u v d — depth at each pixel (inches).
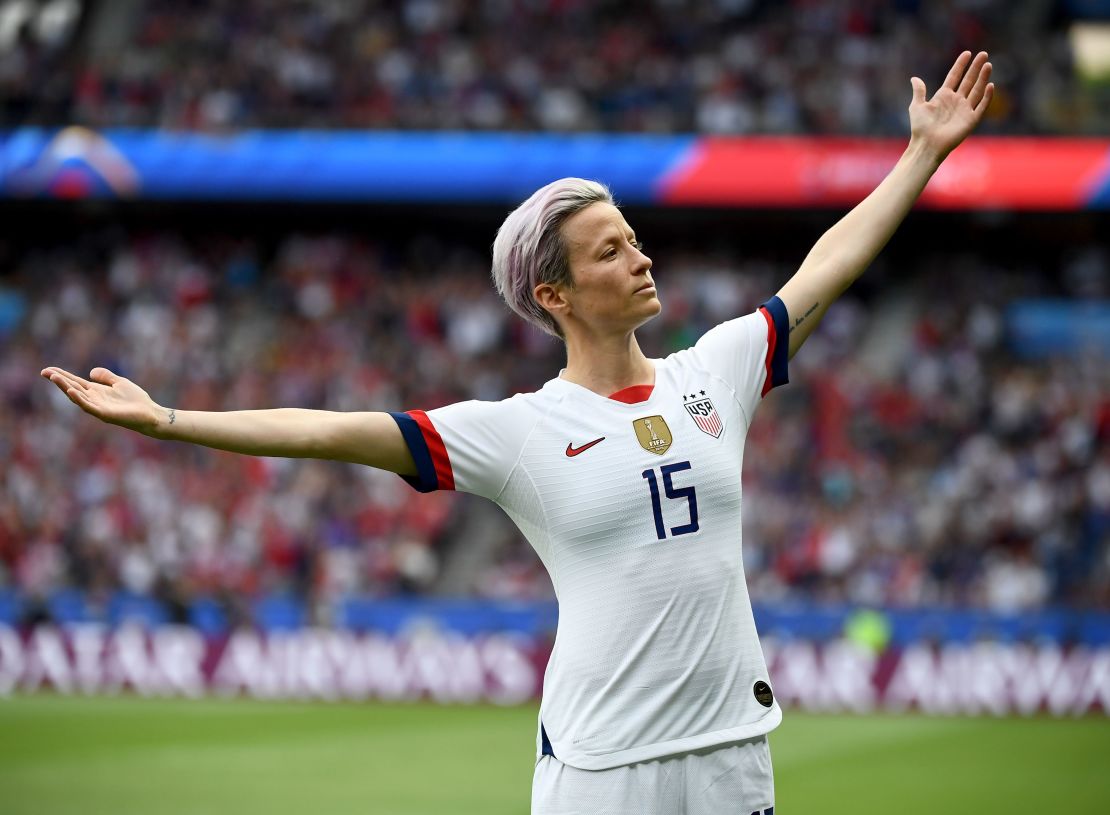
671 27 3799.2
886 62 3700.8
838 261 552.7
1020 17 3826.3
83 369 3511.3
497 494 504.7
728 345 529.7
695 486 492.1
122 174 3563.0
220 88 3713.1
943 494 2947.8
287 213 3914.9
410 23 3838.6
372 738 2062.0
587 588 489.4
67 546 2938.0
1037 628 2455.7
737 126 3553.2
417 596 2824.8
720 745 478.9
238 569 2849.4
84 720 2252.7
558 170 3481.8
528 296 527.8
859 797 1584.6
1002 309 3649.1
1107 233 3767.2
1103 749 1957.4
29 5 3956.7
